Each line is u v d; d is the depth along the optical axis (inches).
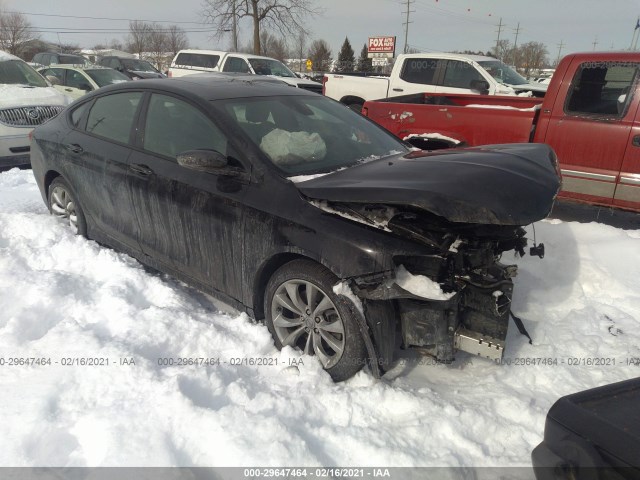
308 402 103.9
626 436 65.0
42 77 393.1
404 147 154.4
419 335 106.9
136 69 818.2
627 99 205.0
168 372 111.2
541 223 183.0
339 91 454.3
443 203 95.4
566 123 218.2
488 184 100.7
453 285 105.6
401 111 260.7
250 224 118.6
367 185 103.9
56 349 116.6
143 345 119.5
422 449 94.2
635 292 149.2
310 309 113.8
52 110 340.8
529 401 105.5
